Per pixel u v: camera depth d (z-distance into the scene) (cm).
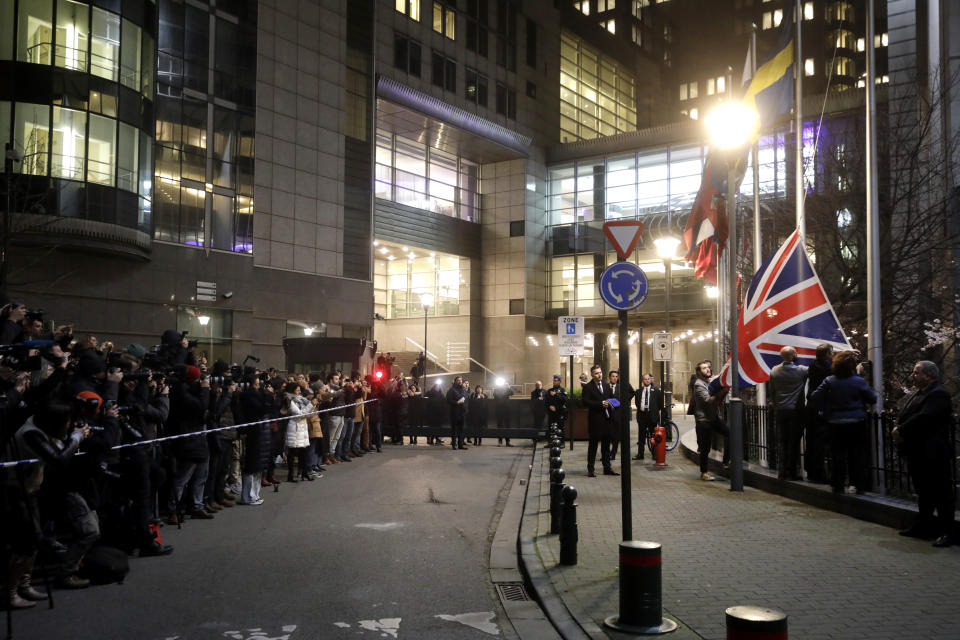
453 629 570
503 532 939
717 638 521
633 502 1108
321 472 1574
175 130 3297
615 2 7388
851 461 1005
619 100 6694
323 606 625
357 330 4131
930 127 1784
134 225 2823
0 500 598
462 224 5203
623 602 555
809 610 575
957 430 899
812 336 1213
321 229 3953
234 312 3484
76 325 2809
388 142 4725
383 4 4538
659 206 5025
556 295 5359
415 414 2411
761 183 3306
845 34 7869
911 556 748
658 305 4919
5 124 2509
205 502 1101
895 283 1705
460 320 5203
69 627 571
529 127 5484
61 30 2614
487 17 5259
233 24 3578
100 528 795
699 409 1354
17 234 2323
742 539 839
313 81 3962
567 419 2378
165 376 930
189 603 634
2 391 631
